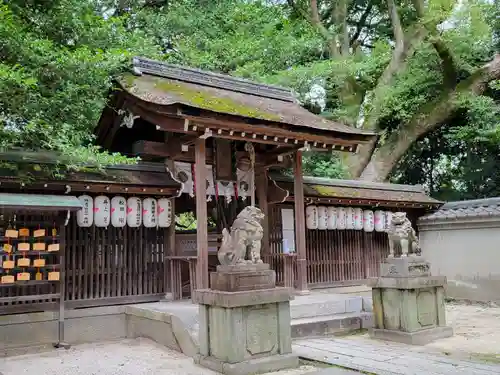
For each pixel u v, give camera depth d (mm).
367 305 9578
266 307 6406
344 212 12883
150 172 10094
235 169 10898
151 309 8492
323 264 12703
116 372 6430
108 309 9156
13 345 7941
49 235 8344
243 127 8938
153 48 13078
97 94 9219
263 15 18000
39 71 8211
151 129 11070
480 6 17297
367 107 19859
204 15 17297
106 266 9359
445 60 17969
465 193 21375
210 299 6367
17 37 7750
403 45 19062
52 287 8258
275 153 11227
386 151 19797
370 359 6531
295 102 12320
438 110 18766
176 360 6980
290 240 12031
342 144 10539
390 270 8109
